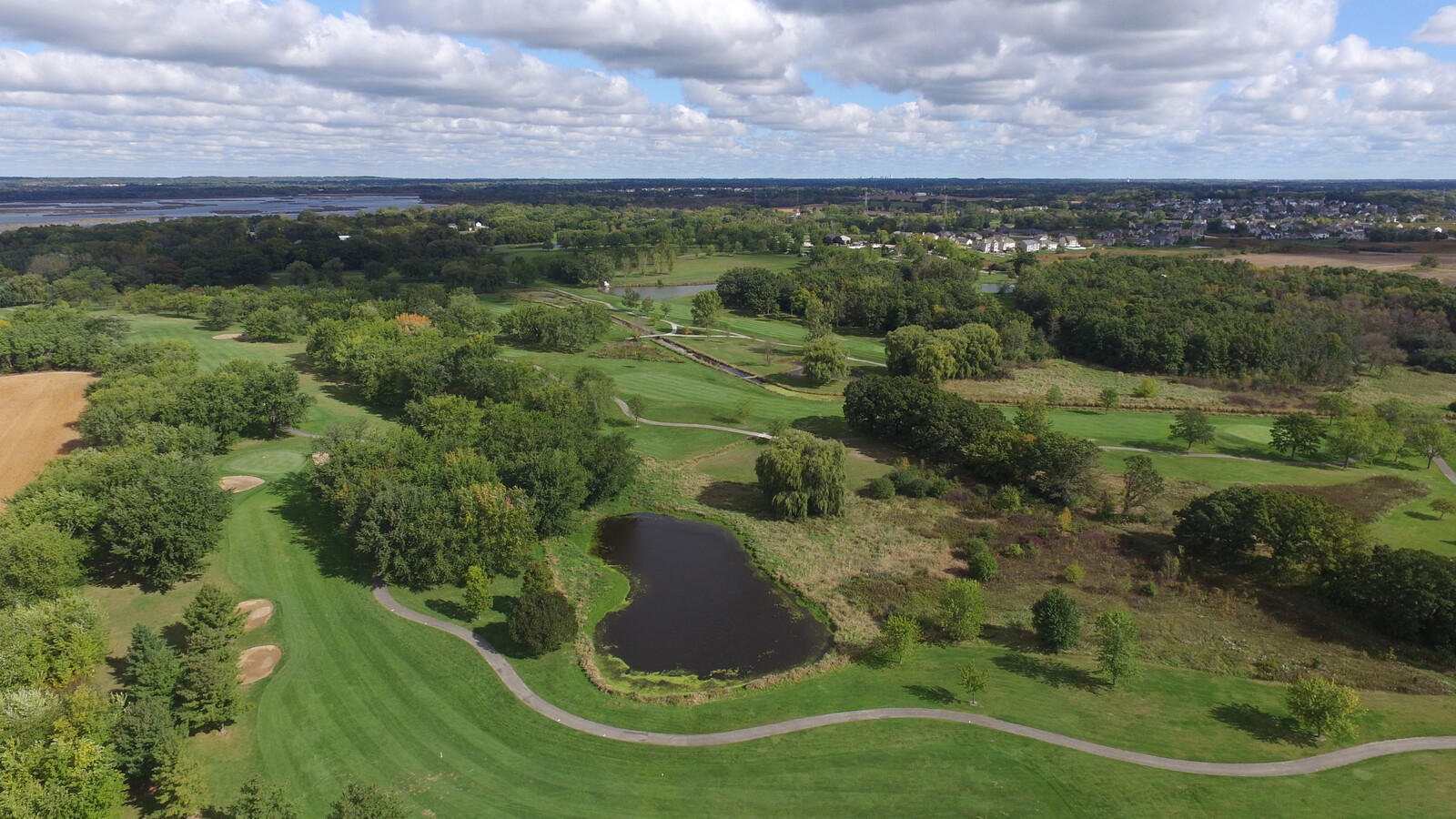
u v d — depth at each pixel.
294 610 64.81
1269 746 48.81
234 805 42.53
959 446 96.81
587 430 91.56
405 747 49.62
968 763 47.62
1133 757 47.81
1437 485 93.44
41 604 52.75
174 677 49.75
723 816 43.94
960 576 73.38
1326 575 68.31
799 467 85.06
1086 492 89.56
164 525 64.12
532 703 54.47
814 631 65.44
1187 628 63.34
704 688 57.34
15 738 41.16
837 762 48.06
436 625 63.53
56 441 96.12
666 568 76.38
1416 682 55.62
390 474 74.00
